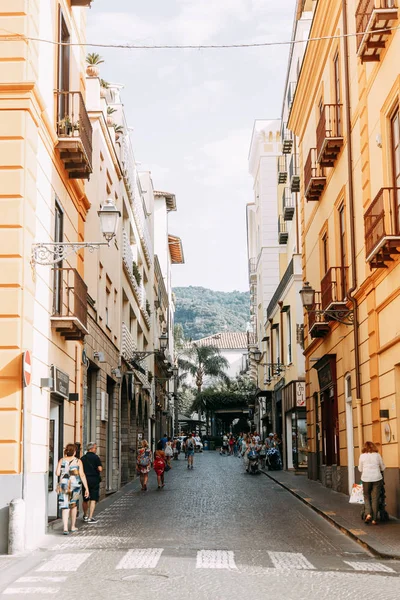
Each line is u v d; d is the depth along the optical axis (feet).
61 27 58.18
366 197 61.98
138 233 130.41
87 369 75.46
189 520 55.57
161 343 163.73
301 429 116.78
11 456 42.96
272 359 150.71
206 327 627.05
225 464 151.33
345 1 68.64
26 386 43.52
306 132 94.94
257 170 194.70
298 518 56.95
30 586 31.09
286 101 144.66
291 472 119.96
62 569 35.14
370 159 60.95
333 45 75.77
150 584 31.01
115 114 104.88
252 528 50.62
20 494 42.73
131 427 122.52
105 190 85.66
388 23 52.80
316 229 88.22
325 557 38.75
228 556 38.06
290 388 123.75
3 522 41.98
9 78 45.60
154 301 174.91
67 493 49.14
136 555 38.73
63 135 54.54
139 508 66.03
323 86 82.33
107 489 90.68
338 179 74.54
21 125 45.32
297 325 117.50
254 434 149.28
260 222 186.60
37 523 45.88
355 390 67.82
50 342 52.19
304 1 118.62
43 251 46.39
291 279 121.80
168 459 128.67
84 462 56.03
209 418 275.18
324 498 70.23
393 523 50.75
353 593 29.48
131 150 115.96
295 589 30.07
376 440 60.03
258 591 29.55
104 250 86.02
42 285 49.47
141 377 134.10
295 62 131.34
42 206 49.65
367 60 56.54
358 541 44.01
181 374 274.77
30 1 47.01
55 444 55.52
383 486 52.03
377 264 54.49
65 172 57.31
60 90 57.06
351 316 69.31
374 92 59.06
